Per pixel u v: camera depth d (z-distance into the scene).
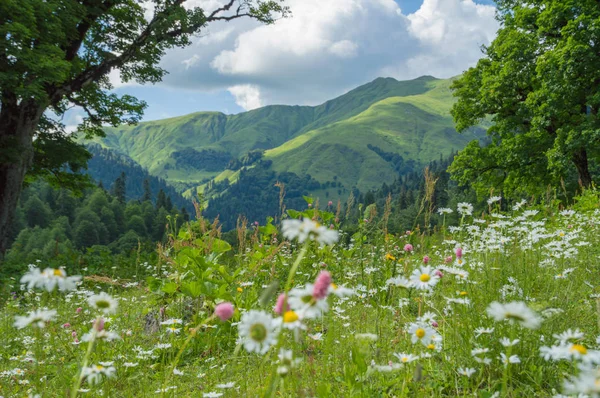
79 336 4.72
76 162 22.77
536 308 3.05
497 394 2.49
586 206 11.17
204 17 20.80
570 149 23.52
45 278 1.81
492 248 4.75
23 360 4.23
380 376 3.01
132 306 6.62
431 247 7.16
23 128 18.12
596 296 3.85
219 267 5.45
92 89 20.78
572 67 22.53
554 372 2.95
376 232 8.12
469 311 3.39
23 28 14.80
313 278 6.97
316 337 3.16
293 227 1.52
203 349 4.81
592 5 23.72
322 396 2.58
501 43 29.61
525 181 28.05
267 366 3.38
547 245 4.99
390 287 5.29
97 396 3.20
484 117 31.14
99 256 15.70
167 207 163.00
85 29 19.56
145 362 4.27
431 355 3.12
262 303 1.61
